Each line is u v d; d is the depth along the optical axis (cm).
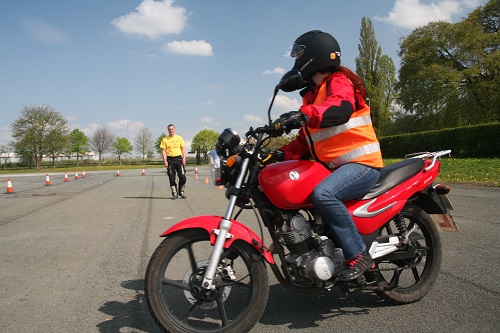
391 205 318
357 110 306
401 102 4122
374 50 6028
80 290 387
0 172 4862
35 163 7331
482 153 2394
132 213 856
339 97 283
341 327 300
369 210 307
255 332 294
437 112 3912
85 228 691
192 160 7456
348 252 291
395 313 323
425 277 353
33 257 505
